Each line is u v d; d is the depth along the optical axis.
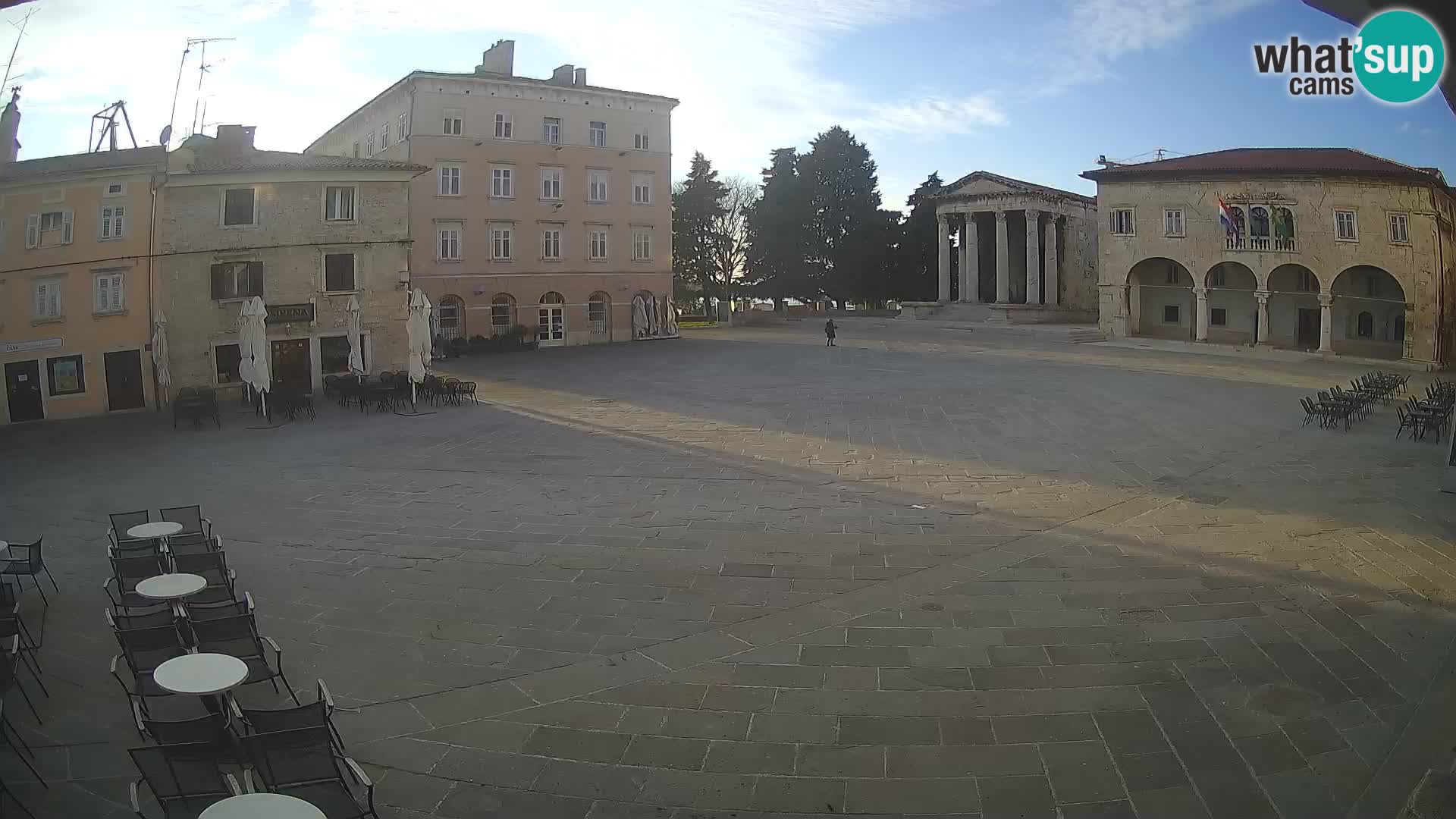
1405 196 40.25
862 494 15.68
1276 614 9.64
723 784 6.55
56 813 6.17
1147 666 8.39
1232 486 15.84
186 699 7.98
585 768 6.79
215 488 16.94
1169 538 12.67
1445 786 6.19
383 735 7.31
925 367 37.38
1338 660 8.45
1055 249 64.69
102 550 12.80
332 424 24.89
